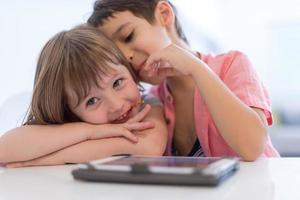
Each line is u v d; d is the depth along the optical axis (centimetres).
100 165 51
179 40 105
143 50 94
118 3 97
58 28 178
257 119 76
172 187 45
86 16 124
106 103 84
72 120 89
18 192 49
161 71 93
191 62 80
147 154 80
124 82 86
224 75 96
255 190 44
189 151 102
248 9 287
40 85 87
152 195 42
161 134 86
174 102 104
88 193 45
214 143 94
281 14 278
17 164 78
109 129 81
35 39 172
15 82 166
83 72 81
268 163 65
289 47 276
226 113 75
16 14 167
